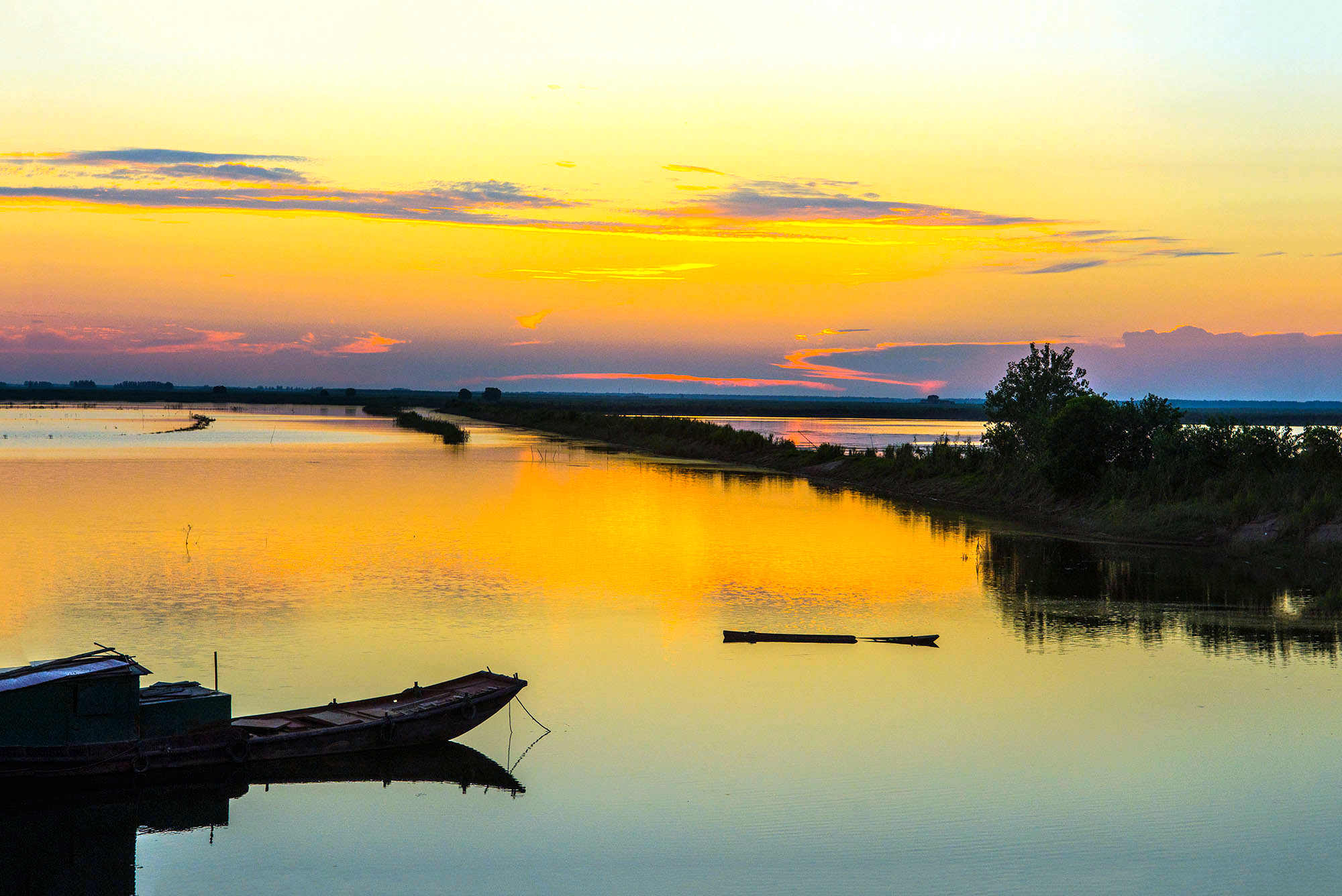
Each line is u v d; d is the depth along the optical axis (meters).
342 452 82.50
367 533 40.91
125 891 14.35
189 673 22.39
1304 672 23.61
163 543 37.91
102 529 40.72
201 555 35.62
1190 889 14.27
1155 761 18.64
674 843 15.62
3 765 16.47
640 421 111.25
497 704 19.62
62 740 16.80
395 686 21.78
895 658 24.75
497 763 18.53
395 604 28.94
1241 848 15.41
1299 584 32.69
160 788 17.28
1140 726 20.30
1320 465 41.53
